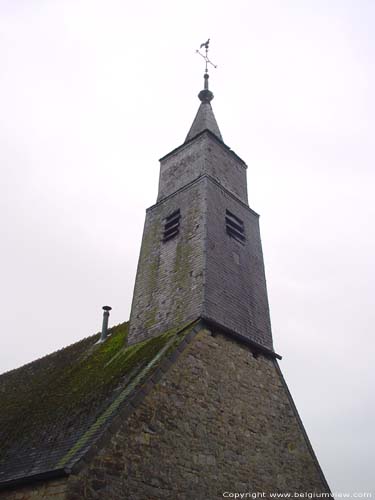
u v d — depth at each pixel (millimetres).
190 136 23469
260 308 18203
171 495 11305
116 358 16312
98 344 19625
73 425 12539
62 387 16594
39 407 15812
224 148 22047
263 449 14391
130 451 11031
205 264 16578
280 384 16703
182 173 21344
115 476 10484
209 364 14375
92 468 10195
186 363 13648
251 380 15555
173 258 18219
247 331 16766
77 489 9781
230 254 18250
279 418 15711
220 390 14195
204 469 12359
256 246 20203
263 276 19531
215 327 15266
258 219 21391
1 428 15953
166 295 17297
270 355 17047
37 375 20484
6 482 11203
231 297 16969
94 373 16031
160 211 20703
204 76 26453
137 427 11469
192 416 12898
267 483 13844
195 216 18500
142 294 18453
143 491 10812
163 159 23109
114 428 11000
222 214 19094
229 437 13562
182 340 13969
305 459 15633
